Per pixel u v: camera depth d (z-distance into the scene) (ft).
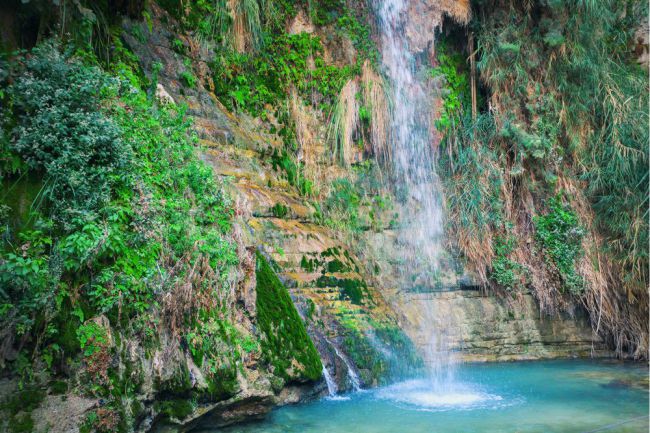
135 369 14.14
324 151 33.22
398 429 16.71
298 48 33.76
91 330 13.41
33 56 15.85
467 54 41.39
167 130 19.75
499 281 34.55
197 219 18.07
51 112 14.85
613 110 38.42
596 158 38.60
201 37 29.50
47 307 12.99
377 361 24.23
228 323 17.46
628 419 18.22
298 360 19.54
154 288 15.08
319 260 26.63
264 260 21.66
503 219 36.60
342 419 17.87
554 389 23.77
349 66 35.24
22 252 13.26
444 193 37.11
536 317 35.06
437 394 22.29
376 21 36.83
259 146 29.22
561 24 39.14
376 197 34.01
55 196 14.49
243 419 17.38
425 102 37.91
